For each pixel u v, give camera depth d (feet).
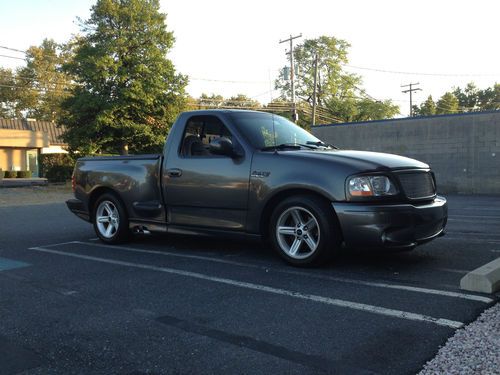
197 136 20.39
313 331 11.25
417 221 15.92
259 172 17.57
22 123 148.87
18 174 127.44
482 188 76.23
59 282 16.48
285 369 9.41
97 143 98.37
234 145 18.66
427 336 10.64
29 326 12.26
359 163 16.08
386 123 85.15
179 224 20.40
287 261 17.30
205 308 13.21
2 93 195.93
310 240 16.71
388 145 85.05
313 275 16.14
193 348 10.59
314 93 133.80
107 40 96.32
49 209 48.96
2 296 14.93
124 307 13.56
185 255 20.27
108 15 97.81
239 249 21.15
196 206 19.57
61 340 11.30
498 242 22.13
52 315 13.05
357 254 19.17
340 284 14.97
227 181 18.40
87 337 11.44
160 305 13.62
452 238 23.49
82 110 94.94
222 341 10.91
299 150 18.22
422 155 81.66
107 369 9.75
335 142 91.20
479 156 76.28
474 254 19.20
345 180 15.69
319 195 16.38
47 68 196.65
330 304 13.09
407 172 16.47
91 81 94.79
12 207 53.01
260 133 19.15
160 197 20.86
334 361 9.66
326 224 16.12
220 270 17.38
